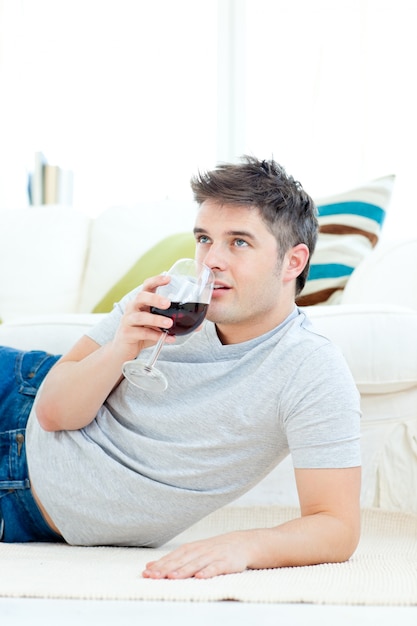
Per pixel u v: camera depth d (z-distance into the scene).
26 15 3.80
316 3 3.51
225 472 1.51
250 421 1.48
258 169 1.48
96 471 1.52
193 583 1.12
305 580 1.17
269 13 3.59
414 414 2.09
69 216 3.05
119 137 3.70
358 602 1.05
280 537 1.30
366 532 1.99
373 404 2.06
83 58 3.75
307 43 3.52
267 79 3.58
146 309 1.38
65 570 1.21
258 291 1.45
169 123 3.66
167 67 3.68
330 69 3.45
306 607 1.03
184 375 1.53
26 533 1.61
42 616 0.96
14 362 1.74
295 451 1.44
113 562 1.32
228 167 1.48
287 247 1.49
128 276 2.74
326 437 1.41
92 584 1.10
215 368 1.52
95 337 1.64
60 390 1.52
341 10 3.47
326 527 1.34
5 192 3.74
